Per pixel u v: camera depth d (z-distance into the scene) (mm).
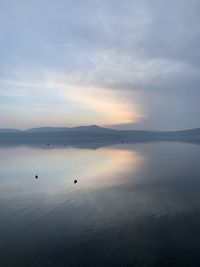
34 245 22031
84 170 57125
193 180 42969
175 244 21578
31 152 104625
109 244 21891
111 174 51000
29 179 48125
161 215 27672
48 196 36000
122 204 31672
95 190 38719
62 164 67312
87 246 21656
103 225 25531
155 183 41812
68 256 20297
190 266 18672
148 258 19750
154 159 72312
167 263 19078
